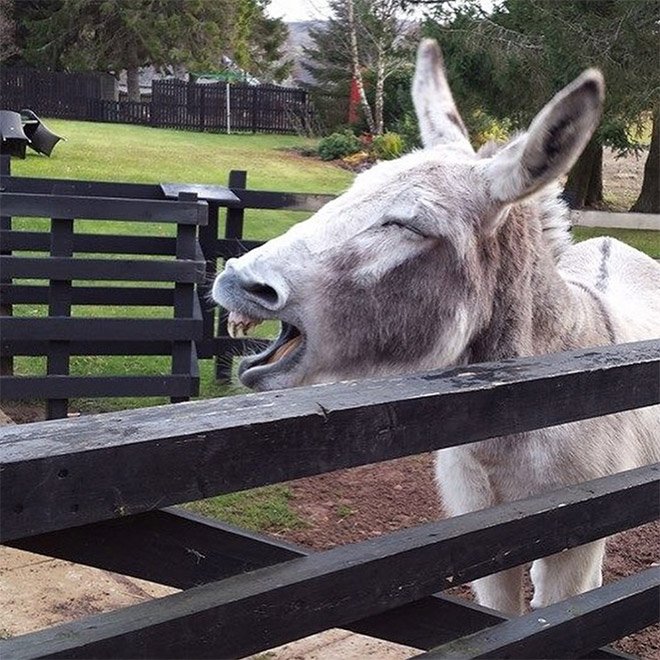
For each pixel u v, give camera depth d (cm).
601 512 222
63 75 3294
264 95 3228
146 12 3869
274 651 340
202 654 158
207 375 698
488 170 261
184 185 689
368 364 256
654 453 328
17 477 130
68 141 2286
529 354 280
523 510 207
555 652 216
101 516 139
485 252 266
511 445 274
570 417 208
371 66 2766
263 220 1255
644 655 368
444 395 181
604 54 1375
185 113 3228
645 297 391
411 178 260
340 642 349
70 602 370
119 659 149
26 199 526
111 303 656
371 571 178
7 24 3778
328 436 164
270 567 172
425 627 208
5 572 389
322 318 247
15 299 641
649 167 1941
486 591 315
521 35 1488
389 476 539
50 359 559
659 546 475
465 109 1591
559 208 299
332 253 249
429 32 1543
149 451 142
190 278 560
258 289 243
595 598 229
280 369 252
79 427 145
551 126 241
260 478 156
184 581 171
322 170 2145
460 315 260
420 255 253
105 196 664
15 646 143
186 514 169
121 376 568
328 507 495
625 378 218
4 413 612
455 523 197
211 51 4041
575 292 312
